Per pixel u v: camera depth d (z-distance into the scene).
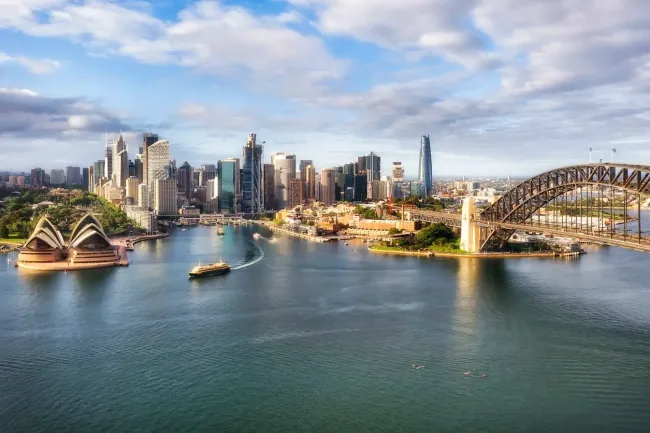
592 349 117.31
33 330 134.50
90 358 114.88
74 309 155.25
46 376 105.50
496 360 111.50
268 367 108.94
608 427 84.88
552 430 84.12
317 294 173.88
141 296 172.75
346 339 125.62
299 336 128.25
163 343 124.12
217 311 152.25
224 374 105.75
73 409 92.12
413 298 166.25
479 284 187.38
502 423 86.19
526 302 158.75
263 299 167.25
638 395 95.12
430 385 99.75
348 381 101.81
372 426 85.69
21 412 91.19
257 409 91.38
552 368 107.00
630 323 136.00
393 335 128.25
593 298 163.38
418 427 85.31
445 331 130.88
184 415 89.75
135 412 90.88
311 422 87.00
